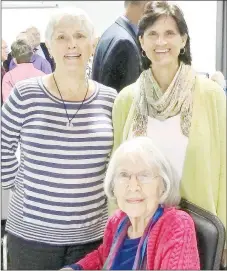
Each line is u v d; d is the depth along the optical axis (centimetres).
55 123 114
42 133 113
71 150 114
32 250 119
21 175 117
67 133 114
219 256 102
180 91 115
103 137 116
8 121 115
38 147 114
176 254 99
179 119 115
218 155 115
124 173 105
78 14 111
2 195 120
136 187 104
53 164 114
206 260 102
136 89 117
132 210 105
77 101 115
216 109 114
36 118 113
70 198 116
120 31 115
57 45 112
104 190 112
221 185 116
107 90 117
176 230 101
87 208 118
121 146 107
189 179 115
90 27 113
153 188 105
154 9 112
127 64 116
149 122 116
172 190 106
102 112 117
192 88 115
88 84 117
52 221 116
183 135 114
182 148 114
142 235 106
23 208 117
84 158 115
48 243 118
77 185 116
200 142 114
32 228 117
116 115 118
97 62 116
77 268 113
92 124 115
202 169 114
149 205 105
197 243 104
